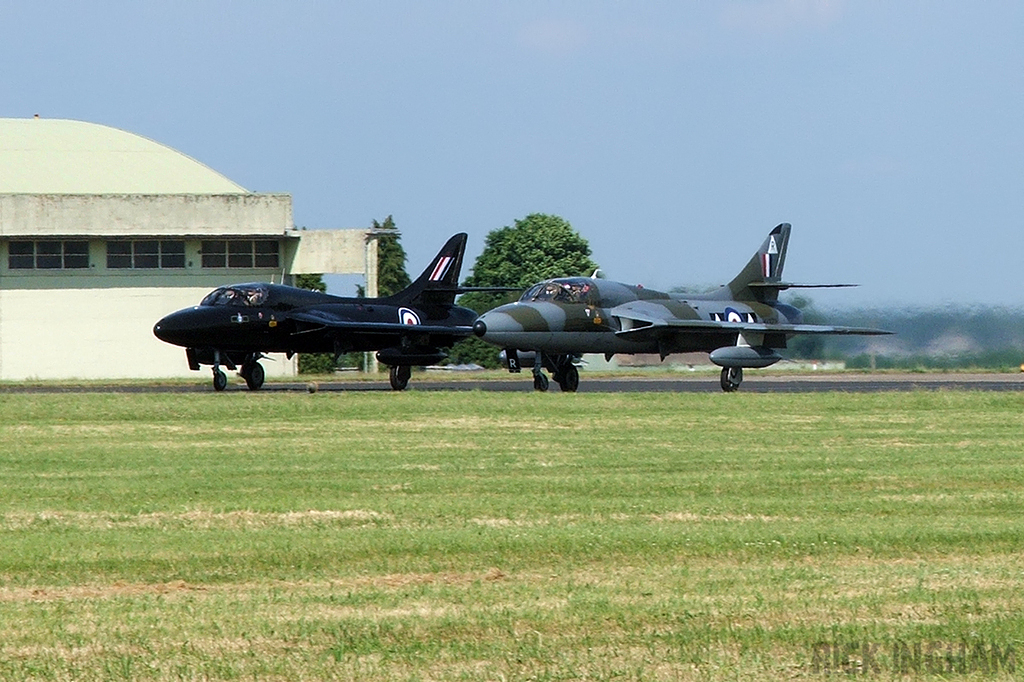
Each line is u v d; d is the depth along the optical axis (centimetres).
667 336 13938
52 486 6084
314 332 13950
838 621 3681
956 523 5103
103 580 4172
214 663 3334
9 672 3272
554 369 13775
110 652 3409
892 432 8450
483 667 3319
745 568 4344
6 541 4741
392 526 5062
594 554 4503
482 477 6381
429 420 9188
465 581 4169
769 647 3466
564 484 6125
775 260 15888
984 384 15338
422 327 14350
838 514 5328
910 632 3581
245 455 7275
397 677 3253
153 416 9450
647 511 5375
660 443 7831
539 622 3653
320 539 4734
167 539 4762
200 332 13438
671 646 3469
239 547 4597
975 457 7138
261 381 14238
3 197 19700
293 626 3616
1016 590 4009
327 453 7362
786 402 10500
